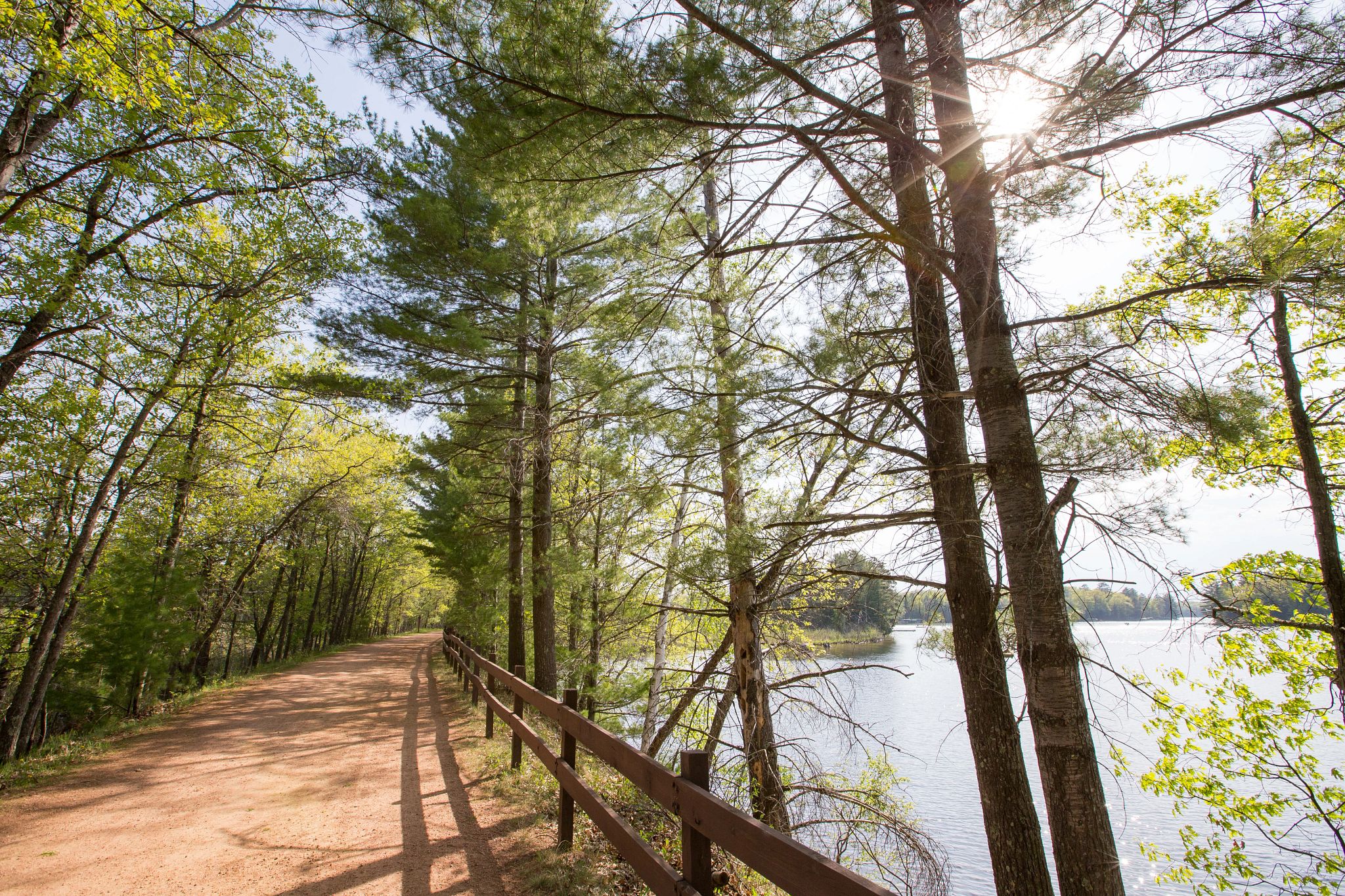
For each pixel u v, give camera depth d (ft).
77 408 31.68
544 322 33.30
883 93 15.38
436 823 16.49
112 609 36.70
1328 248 11.14
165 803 18.88
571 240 33.30
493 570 45.57
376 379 39.34
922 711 59.72
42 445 31.83
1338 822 26.78
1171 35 11.78
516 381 43.55
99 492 32.53
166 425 37.14
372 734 29.89
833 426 16.15
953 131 14.75
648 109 13.74
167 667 39.42
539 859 13.82
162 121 24.22
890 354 16.12
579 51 13.04
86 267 27.84
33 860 14.43
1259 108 11.46
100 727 33.22
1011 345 14.43
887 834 20.67
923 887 18.92
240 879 13.19
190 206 29.76
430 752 25.49
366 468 65.72
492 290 39.50
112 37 18.52
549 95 13.41
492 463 43.78
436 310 39.83
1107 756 32.55
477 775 21.22
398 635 208.54
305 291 36.35
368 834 15.83
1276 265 11.42
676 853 14.32
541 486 42.55
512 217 18.45
